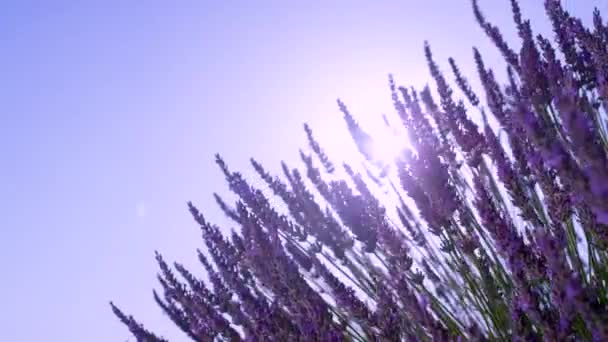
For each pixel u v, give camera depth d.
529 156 3.09
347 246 4.75
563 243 2.95
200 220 5.49
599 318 2.15
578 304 2.20
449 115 4.57
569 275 2.24
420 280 4.00
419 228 4.56
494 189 4.21
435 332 2.89
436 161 3.82
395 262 4.08
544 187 3.05
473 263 3.62
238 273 5.30
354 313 3.67
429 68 5.38
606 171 1.71
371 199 5.00
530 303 2.51
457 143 4.35
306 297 3.89
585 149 1.75
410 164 3.82
